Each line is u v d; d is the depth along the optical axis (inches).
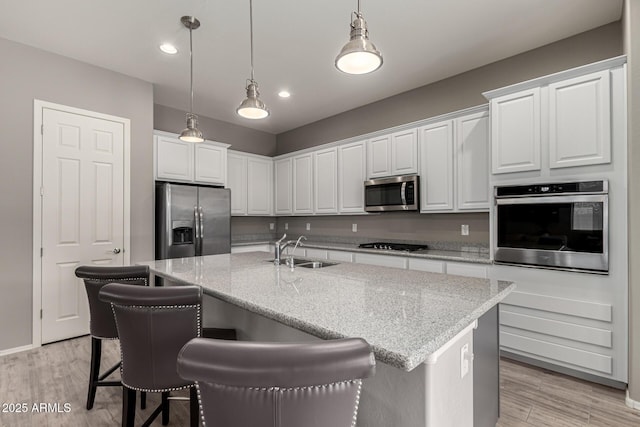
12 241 109.7
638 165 77.1
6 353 107.7
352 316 44.9
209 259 109.6
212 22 102.0
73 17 98.8
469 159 124.9
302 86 151.8
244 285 65.7
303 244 181.8
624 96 83.6
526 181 100.9
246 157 202.8
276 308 48.9
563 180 93.5
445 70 135.6
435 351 37.3
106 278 72.6
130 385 54.7
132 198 137.9
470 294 57.5
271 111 187.9
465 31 107.3
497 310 66.8
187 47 116.7
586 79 89.3
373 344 35.1
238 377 25.5
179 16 99.0
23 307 111.5
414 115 155.3
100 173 129.6
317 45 116.1
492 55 123.1
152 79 142.5
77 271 73.7
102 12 96.6
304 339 57.6
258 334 67.8
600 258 85.9
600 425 71.3
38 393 84.0
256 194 207.6
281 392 26.4
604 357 85.4
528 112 100.1
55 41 112.0
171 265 94.8
